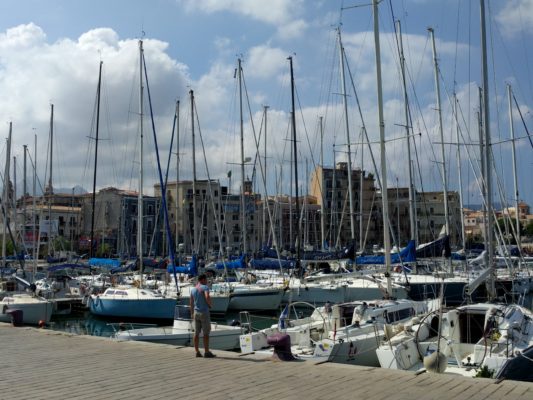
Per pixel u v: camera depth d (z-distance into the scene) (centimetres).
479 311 1521
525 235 10719
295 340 1673
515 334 1408
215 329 1998
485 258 3123
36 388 941
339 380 998
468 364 1356
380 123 2189
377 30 2239
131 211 11594
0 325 1928
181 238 10969
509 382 975
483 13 2100
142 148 3709
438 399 852
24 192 5706
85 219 11994
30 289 3091
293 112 4128
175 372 1080
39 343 1496
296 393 897
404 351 1396
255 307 3319
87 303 3297
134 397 873
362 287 3159
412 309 1962
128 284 3731
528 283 3491
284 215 10888
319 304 3303
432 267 3650
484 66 2069
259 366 1145
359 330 1655
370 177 11262
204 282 1300
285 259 3762
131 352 1342
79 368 1125
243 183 4372
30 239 7256
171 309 3012
